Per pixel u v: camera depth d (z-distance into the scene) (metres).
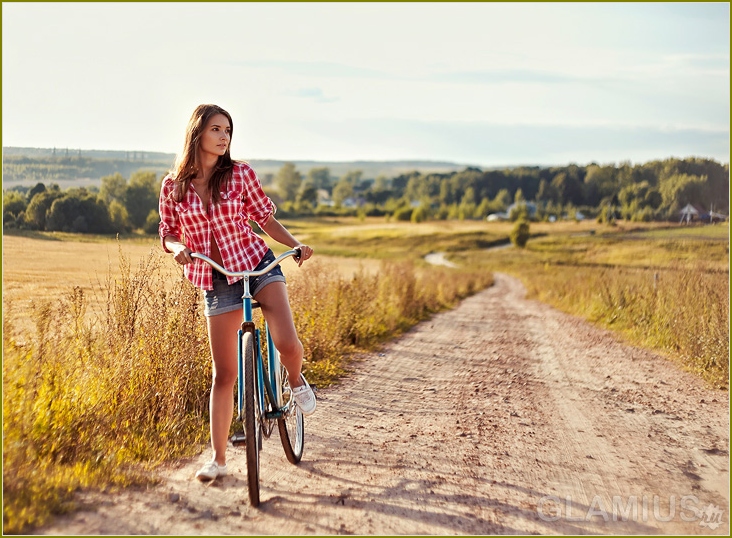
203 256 5.36
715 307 13.40
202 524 4.90
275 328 5.77
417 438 7.64
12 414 5.86
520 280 72.56
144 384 7.24
